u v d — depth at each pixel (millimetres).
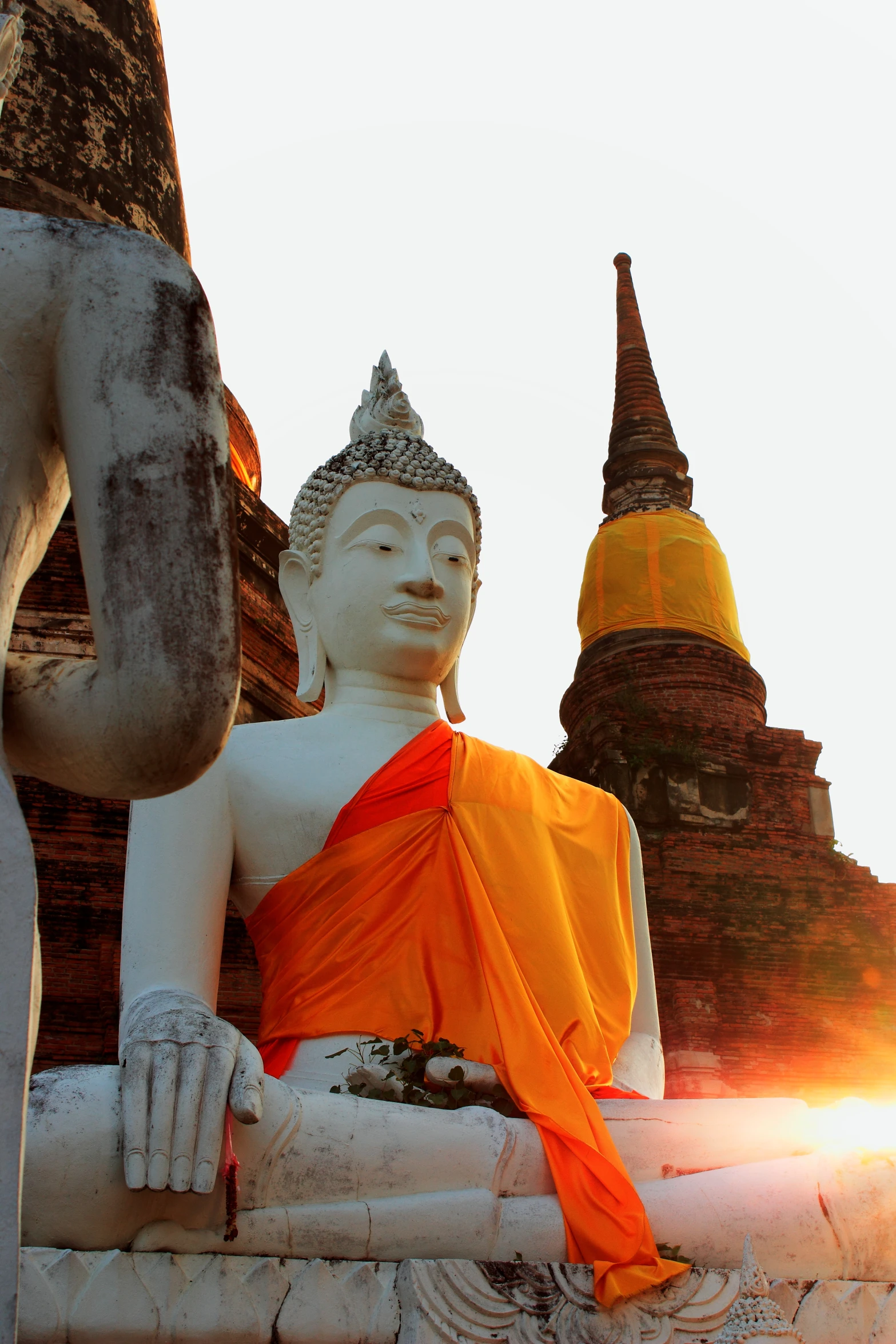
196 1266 4762
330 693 8211
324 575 8242
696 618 20422
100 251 2678
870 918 17125
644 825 16938
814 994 16391
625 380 23625
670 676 19359
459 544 8320
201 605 2447
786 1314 5105
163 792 2535
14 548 2613
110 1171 4945
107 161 12633
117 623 2430
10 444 2598
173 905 6785
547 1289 5031
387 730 7762
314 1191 5324
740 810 17422
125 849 10984
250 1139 5242
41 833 10789
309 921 6883
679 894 16516
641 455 22469
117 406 2547
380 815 7117
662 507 21766
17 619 10383
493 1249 5391
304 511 8406
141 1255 4734
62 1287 4598
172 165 13438
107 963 10617
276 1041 6574
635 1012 7766
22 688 2602
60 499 2771
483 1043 6297
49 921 10625
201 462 2547
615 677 19500
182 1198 5043
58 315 2648
